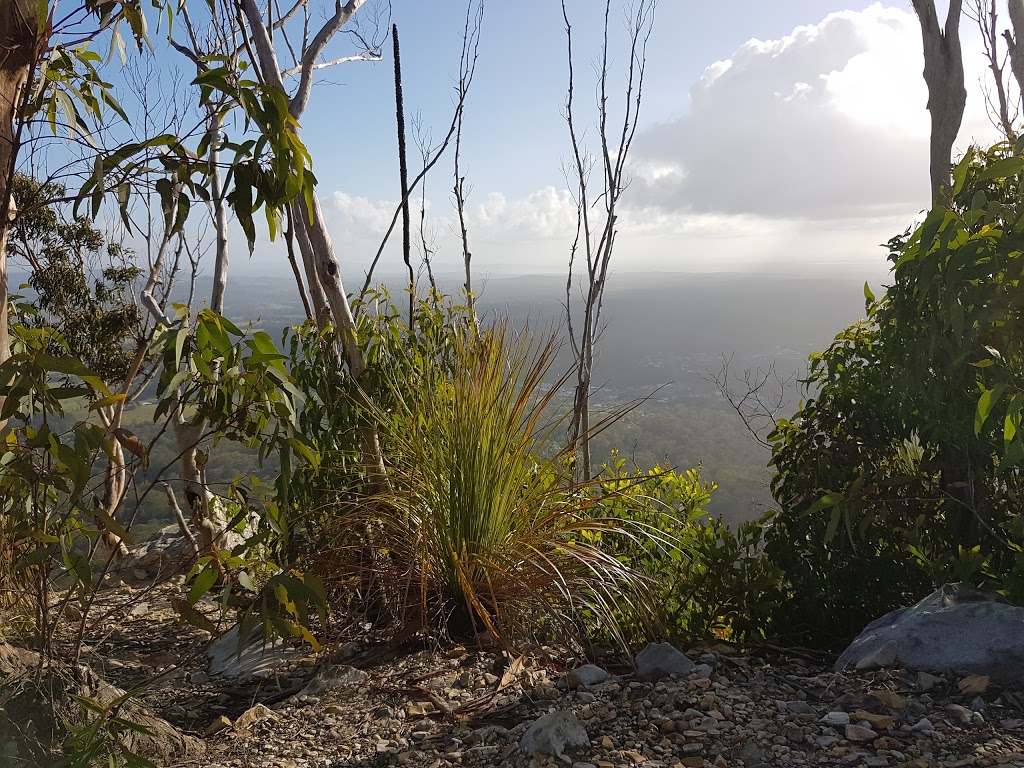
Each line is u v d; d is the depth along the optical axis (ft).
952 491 9.07
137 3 6.99
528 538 10.32
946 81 14.21
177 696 8.94
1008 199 8.82
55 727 5.81
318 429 11.64
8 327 7.27
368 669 9.30
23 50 6.56
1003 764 5.59
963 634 7.53
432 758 6.72
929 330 8.46
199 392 6.78
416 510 10.62
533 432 10.73
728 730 6.66
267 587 6.10
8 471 5.49
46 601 6.26
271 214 6.55
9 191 6.40
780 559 9.87
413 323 13.43
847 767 5.83
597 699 7.73
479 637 9.80
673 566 10.89
